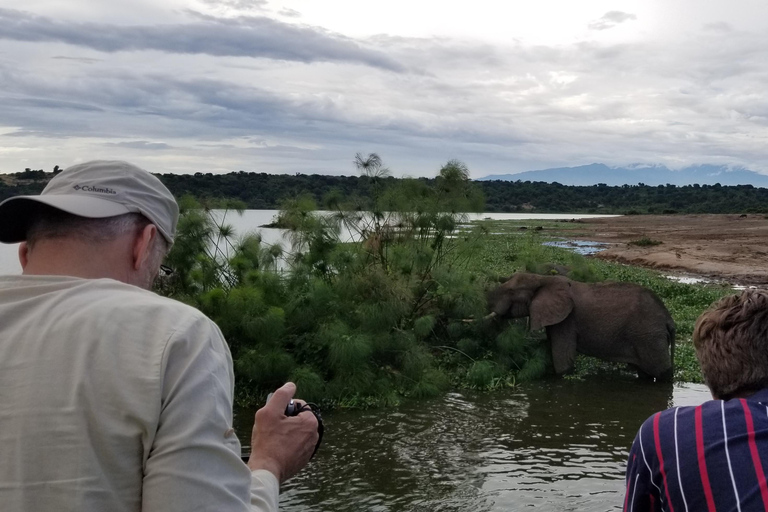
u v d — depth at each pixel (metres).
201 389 1.68
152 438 1.62
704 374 2.54
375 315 10.09
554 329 11.48
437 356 11.49
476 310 11.49
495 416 9.00
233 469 1.69
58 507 1.58
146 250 2.01
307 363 9.92
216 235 11.48
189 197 11.22
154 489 1.59
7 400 1.66
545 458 7.45
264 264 11.36
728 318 2.45
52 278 1.83
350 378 9.55
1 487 1.61
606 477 6.91
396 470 7.08
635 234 51.41
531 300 11.63
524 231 54.97
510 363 11.40
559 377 11.23
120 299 1.78
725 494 2.15
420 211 11.99
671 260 29.81
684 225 63.97
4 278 1.86
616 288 11.56
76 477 1.59
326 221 11.40
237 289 9.87
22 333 1.72
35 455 1.61
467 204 12.30
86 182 1.95
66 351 1.67
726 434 2.23
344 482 6.76
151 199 2.02
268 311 9.45
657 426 2.39
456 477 6.89
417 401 9.72
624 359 11.27
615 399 9.91
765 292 2.49
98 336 1.68
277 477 2.12
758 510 2.09
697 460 2.23
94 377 1.64
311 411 2.31
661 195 128.62
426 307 12.15
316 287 10.20
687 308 16.92
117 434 1.62
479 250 12.98
